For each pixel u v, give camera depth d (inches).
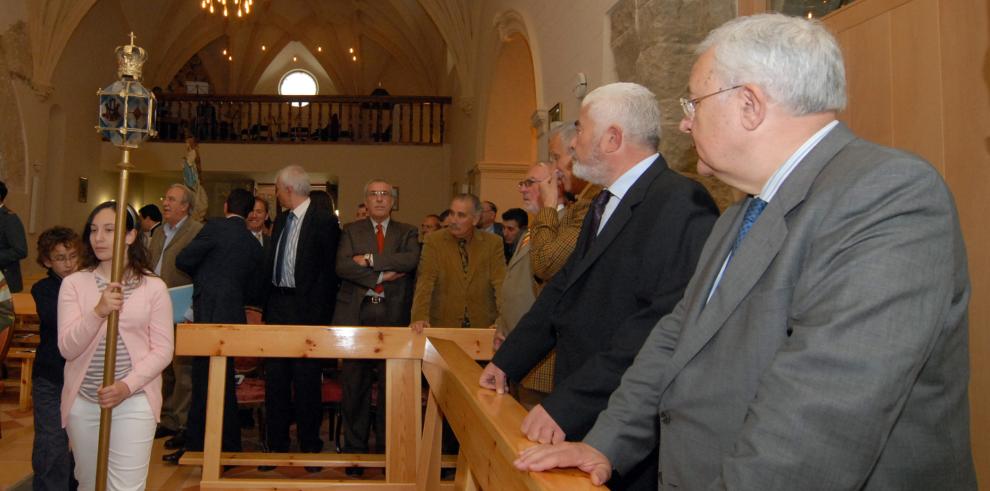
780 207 44.1
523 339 77.5
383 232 157.9
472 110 408.8
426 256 151.7
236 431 152.3
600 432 53.7
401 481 128.3
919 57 79.4
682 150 127.3
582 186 99.3
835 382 35.5
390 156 541.6
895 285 36.0
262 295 170.9
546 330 77.9
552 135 102.4
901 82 81.9
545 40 234.1
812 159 44.3
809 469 35.3
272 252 160.7
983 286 71.0
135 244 102.0
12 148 391.5
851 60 90.6
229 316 154.3
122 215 94.0
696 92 49.1
